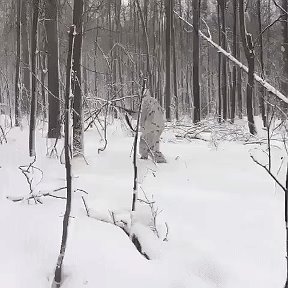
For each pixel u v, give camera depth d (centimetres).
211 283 328
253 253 364
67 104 361
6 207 461
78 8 792
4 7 2247
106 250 374
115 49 2305
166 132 1243
